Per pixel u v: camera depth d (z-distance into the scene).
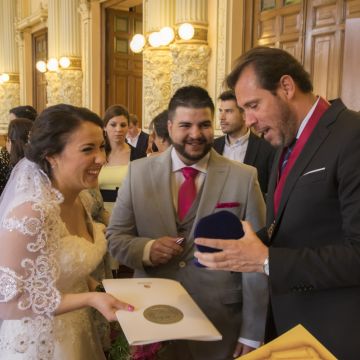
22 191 1.35
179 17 5.91
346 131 1.26
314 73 4.74
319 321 1.32
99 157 1.43
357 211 1.19
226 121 3.47
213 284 1.68
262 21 5.39
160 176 1.74
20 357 1.33
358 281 1.20
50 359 1.34
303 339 0.99
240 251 1.25
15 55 12.73
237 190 1.72
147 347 1.31
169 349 1.50
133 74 9.45
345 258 1.18
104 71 9.08
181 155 1.70
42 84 12.09
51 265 1.32
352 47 2.95
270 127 1.33
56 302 1.29
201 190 1.72
